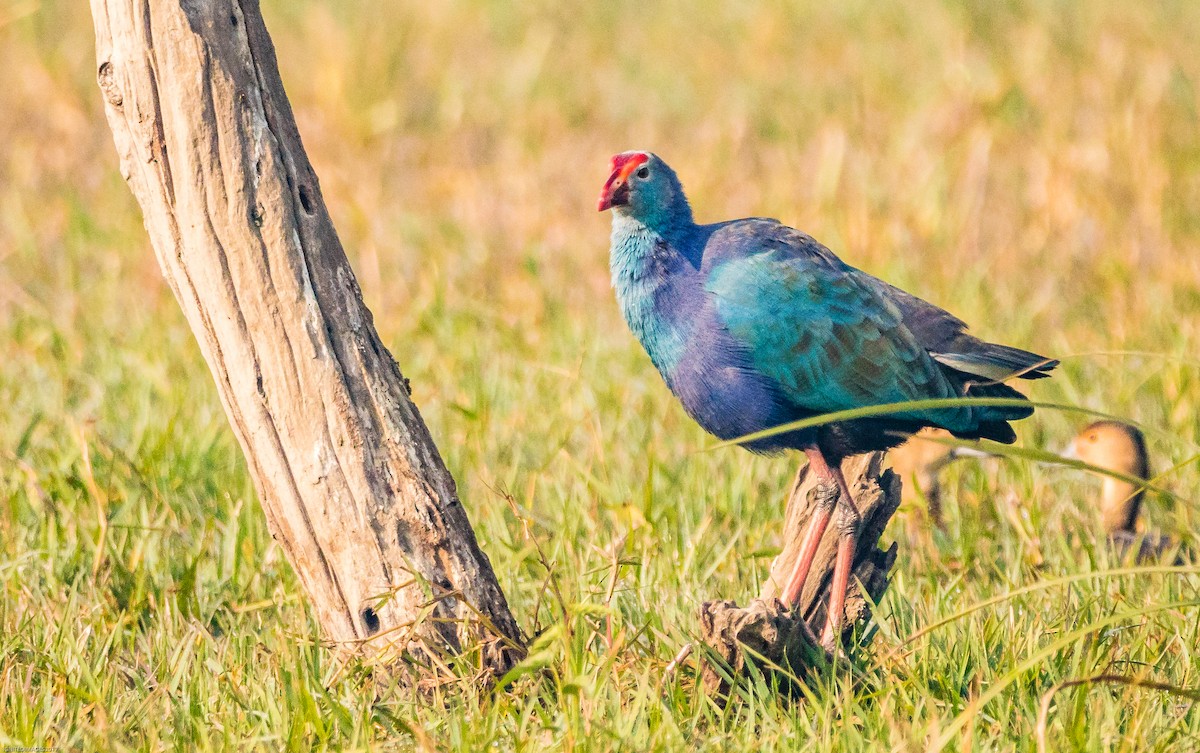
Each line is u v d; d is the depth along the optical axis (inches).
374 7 1285.7
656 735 342.0
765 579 465.1
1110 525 514.0
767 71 1165.1
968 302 732.7
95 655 402.3
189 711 363.3
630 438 587.5
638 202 440.1
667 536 482.3
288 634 401.4
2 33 1197.7
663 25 1283.2
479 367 655.1
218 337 370.3
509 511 510.6
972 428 460.1
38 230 886.4
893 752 329.1
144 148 363.9
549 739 351.9
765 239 446.9
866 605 402.0
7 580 448.5
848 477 454.9
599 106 1127.0
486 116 1110.4
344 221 911.0
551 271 829.2
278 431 369.7
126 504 498.3
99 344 693.9
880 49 1181.1
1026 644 390.9
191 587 446.9
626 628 406.9
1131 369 666.2
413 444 374.3
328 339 367.6
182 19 356.2
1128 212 882.1
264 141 362.6
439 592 373.1
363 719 351.3
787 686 378.9
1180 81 1009.5
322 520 372.2
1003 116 994.1
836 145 924.6
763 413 448.5
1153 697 369.7
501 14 1314.0
